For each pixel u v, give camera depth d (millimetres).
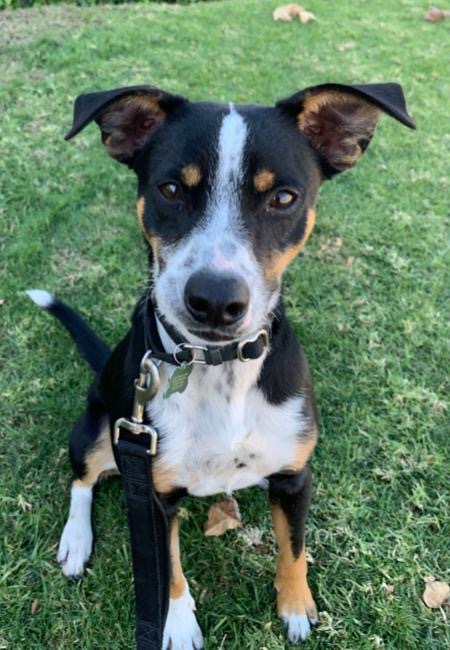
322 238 748
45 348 635
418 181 833
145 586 394
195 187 358
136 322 436
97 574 485
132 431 403
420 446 559
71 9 1201
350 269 713
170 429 406
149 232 382
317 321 659
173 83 993
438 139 911
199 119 371
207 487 441
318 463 548
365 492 532
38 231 748
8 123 894
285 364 414
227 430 405
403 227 761
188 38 1126
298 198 375
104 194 797
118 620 463
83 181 805
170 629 453
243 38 1142
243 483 448
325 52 1119
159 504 408
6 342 640
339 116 402
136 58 1051
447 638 452
